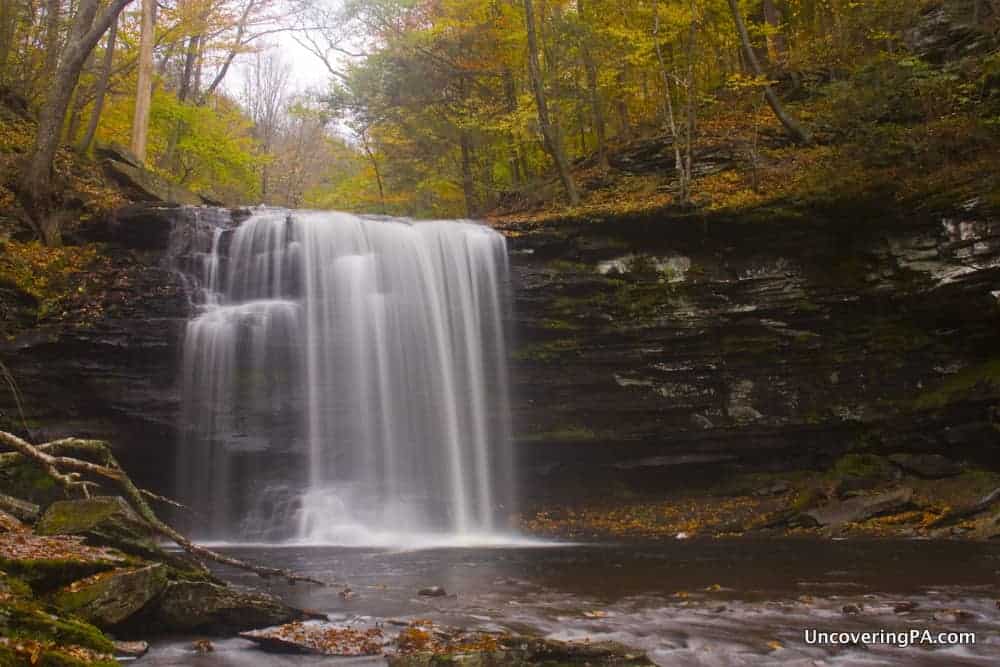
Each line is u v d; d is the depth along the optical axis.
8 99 22.25
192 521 17.06
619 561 12.34
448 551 14.20
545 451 18.67
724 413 18.12
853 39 23.00
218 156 30.58
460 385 18.25
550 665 6.13
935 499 15.10
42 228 18.09
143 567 7.23
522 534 16.98
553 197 24.14
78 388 16.77
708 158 21.86
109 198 19.86
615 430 18.39
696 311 18.17
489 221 19.95
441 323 18.31
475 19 26.27
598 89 25.52
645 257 18.50
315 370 17.77
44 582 6.71
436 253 18.53
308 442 17.52
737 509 16.94
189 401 17.03
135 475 17.23
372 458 17.70
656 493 18.61
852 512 15.30
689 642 7.08
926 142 17.50
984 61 18.11
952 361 17.08
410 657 6.11
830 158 19.30
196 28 29.30
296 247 18.28
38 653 5.34
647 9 22.97
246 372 17.41
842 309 17.77
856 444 17.58
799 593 9.30
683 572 11.08
